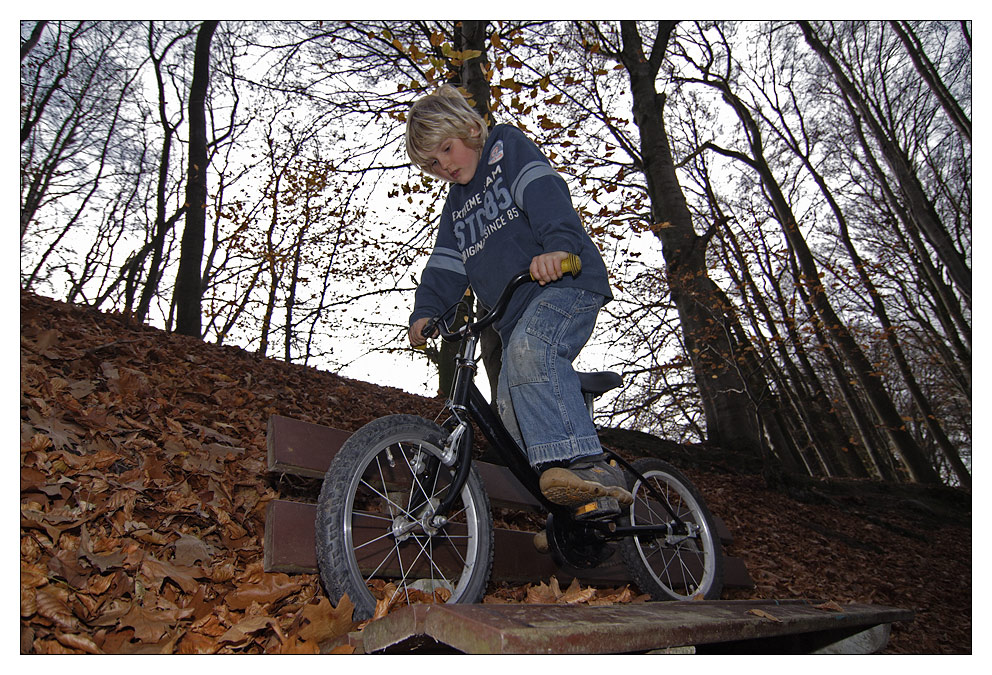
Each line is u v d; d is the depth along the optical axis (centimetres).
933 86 1379
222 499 236
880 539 751
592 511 198
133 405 299
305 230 1311
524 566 235
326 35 873
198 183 833
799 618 187
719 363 912
